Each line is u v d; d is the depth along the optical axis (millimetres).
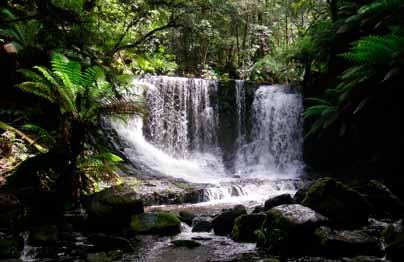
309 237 4363
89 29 8039
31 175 5699
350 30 10680
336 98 11031
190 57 17859
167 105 12312
